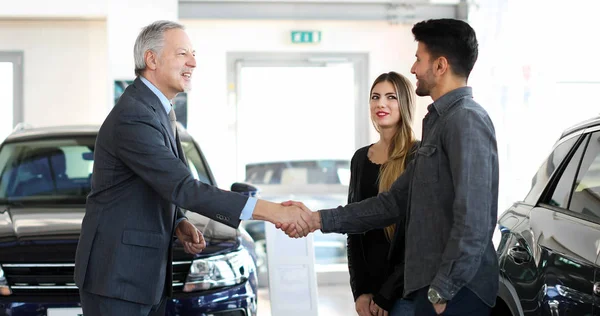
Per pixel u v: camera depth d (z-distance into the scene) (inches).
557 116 255.6
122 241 104.3
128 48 258.1
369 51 278.1
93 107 275.9
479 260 88.0
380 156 124.6
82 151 178.2
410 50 279.6
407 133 120.5
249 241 156.1
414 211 94.6
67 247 135.0
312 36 274.1
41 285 133.2
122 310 104.3
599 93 255.4
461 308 91.7
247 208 109.8
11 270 133.3
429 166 93.5
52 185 170.9
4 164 175.5
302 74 278.8
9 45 273.0
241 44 273.6
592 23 253.4
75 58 274.8
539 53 254.8
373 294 121.0
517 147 255.1
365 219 111.3
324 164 281.6
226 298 139.4
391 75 122.9
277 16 268.7
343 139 281.3
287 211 111.8
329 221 112.6
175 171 105.4
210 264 139.5
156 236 106.3
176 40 109.5
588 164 112.3
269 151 279.1
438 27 96.7
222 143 275.9
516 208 128.3
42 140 181.8
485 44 259.8
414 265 93.9
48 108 274.8
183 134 188.9
